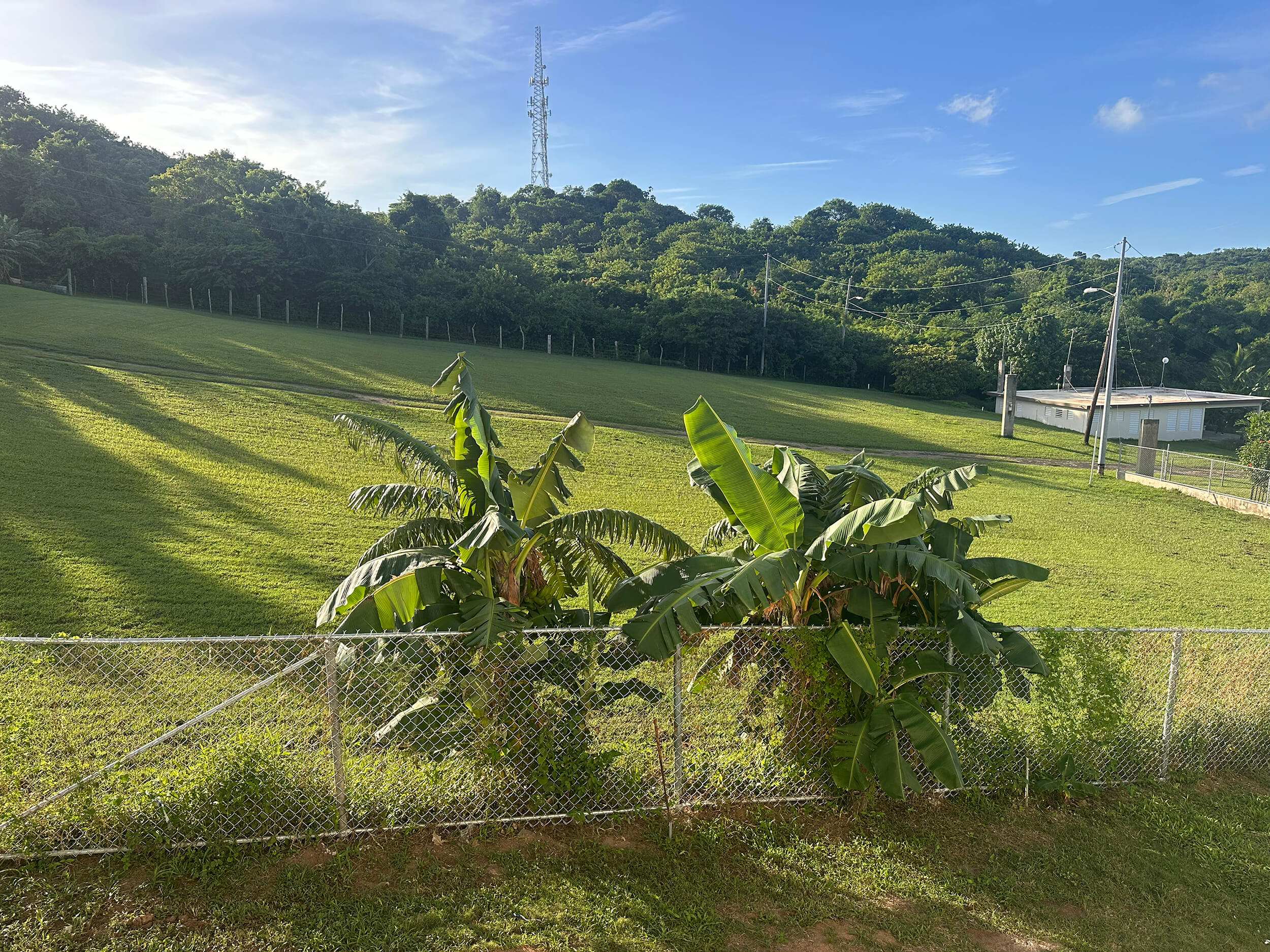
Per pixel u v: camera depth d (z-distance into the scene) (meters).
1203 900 5.93
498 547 6.36
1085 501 27.31
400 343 52.94
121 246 58.34
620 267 93.31
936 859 6.16
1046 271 97.94
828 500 7.59
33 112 80.62
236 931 4.69
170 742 6.67
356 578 6.21
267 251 60.75
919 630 6.87
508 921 5.00
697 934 5.04
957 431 42.84
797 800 6.70
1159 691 8.84
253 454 20.45
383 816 5.88
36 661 6.84
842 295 93.38
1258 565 21.02
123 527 13.83
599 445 27.17
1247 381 75.31
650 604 6.70
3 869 5.05
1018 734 7.35
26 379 23.58
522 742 6.20
